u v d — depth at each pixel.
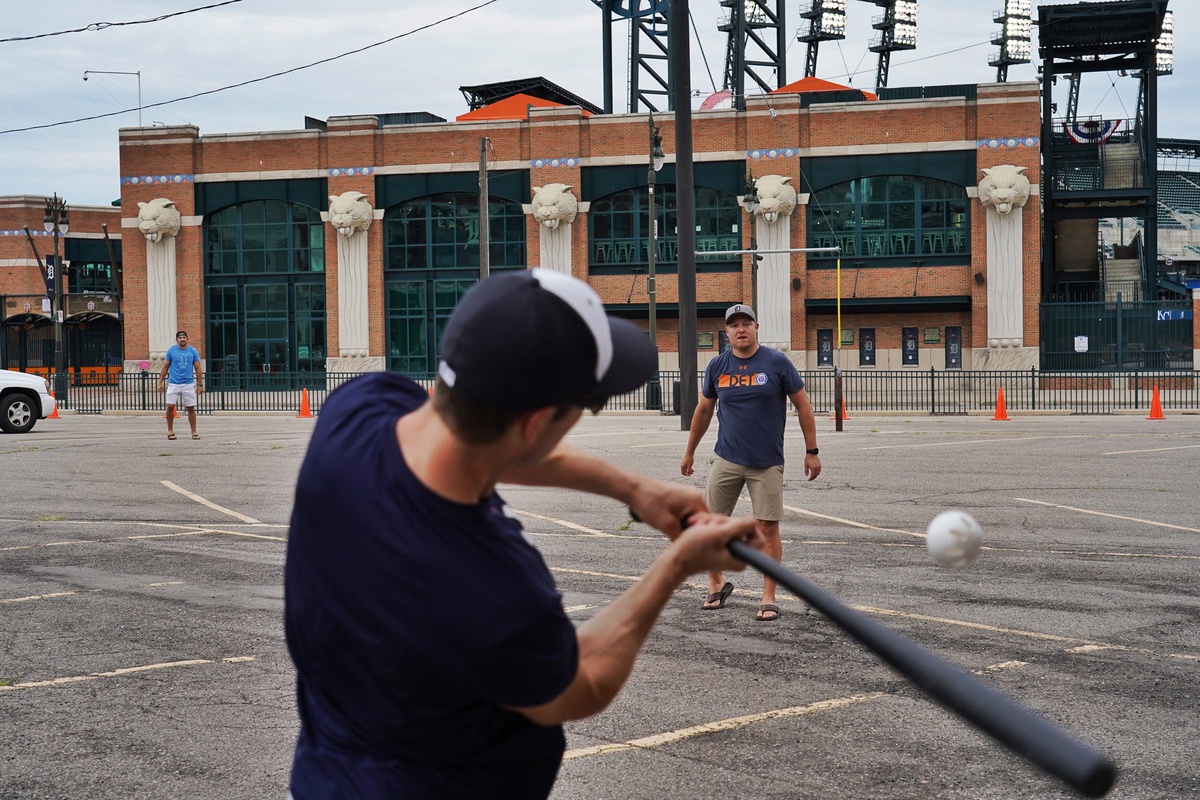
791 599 7.96
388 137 45.75
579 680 1.86
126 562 9.23
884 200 43.09
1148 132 45.16
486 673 1.76
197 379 21.98
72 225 64.12
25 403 23.94
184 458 17.73
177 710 5.43
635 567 8.91
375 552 1.77
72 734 5.10
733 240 44.00
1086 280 49.31
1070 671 6.00
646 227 44.41
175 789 4.46
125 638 6.79
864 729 5.12
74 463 16.95
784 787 4.45
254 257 47.03
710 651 6.50
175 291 46.97
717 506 7.85
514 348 1.64
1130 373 36.56
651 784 4.48
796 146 43.22
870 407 36.97
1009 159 41.66
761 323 43.50
